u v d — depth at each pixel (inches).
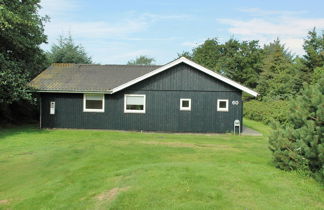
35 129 623.8
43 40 796.6
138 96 623.8
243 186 206.8
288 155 243.4
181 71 615.2
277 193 194.1
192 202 181.5
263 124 839.7
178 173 239.6
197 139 506.9
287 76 1280.8
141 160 326.3
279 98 1197.1
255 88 1727.4
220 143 460.8
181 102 616.4
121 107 627.5
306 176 227.1
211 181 217.6
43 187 242.5
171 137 530.0
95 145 423.8
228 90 608.7
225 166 265.6
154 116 621.3
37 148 401.7
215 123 610.5
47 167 306.0
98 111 632.4
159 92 619.8
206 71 600.4
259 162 304.7
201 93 612.7
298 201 181.6
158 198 190.2
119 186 223.3
